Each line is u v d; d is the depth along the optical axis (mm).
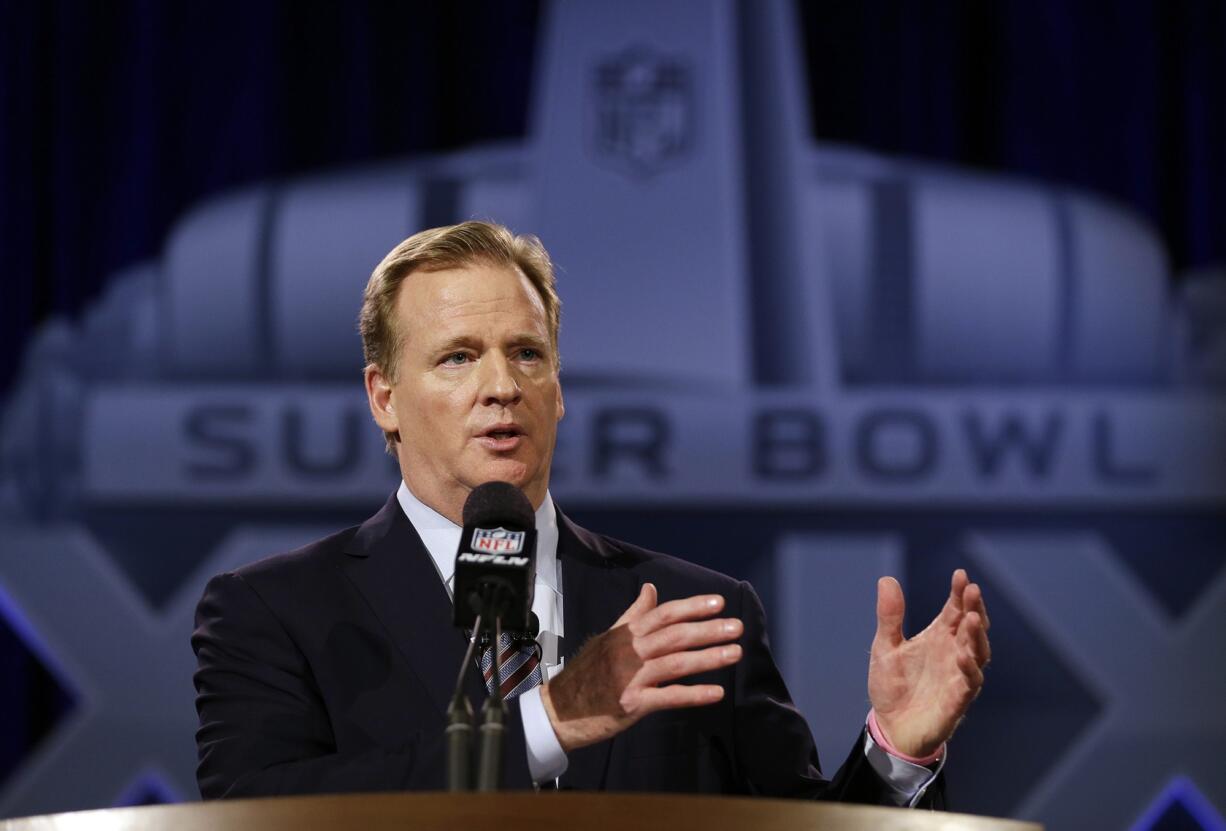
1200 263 15742
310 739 6020
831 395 15352
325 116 15820
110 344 15500
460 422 6371
